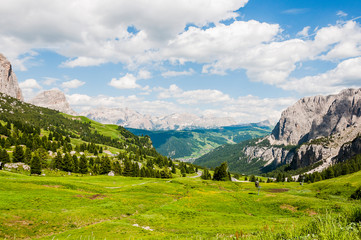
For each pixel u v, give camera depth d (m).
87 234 33.75
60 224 38.94
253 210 57.28
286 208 55.41
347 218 10.16
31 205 44.66
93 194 65.00
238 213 55.12
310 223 10.29
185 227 40.97
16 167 122.06
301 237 9.20
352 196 63.56
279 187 109.38
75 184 76.50
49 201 49.25
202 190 91.56
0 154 121.31
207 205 59.41
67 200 52.59
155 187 87.69
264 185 119.12
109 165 158.75
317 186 91.06
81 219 42.62
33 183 68.94
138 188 83.69
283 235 10.59
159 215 48.94
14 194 50.44
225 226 40.62
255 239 11.28
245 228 36.78
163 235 33.44
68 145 192.88
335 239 7.47
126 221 43.78
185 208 55.84
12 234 32.38
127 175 163.75
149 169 179.12
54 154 163.50
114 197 63.81
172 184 102.31
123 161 197.75
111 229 36.66
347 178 90.00
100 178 116.62
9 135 181.50
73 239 31.33
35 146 158.62
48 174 125.00
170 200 69.00
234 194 73.19
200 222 44.91
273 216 50.09
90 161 168.00
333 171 174.12
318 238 8.25
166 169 177.75
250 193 78.19
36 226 36.31
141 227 40.16
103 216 46.53
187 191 88.00
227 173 154.75
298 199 59.50
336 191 71.62
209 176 181.12
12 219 36.41
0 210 38.88
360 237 7.34
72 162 144.38
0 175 78.94
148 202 62.62
